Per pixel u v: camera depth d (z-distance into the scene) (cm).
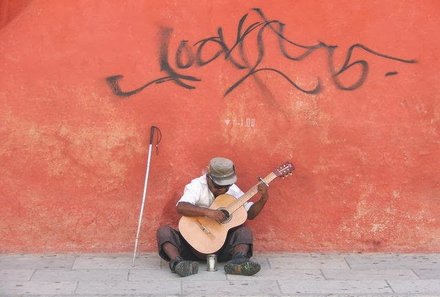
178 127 788
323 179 798
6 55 776
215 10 783
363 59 792
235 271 729
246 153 793
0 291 689
